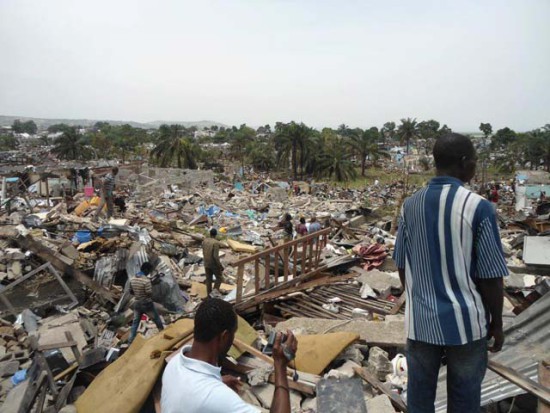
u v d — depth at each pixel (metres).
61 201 23.02
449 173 2.64
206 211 25.59
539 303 4.04
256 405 4.72
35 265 11.78
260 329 7.75
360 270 10.12
